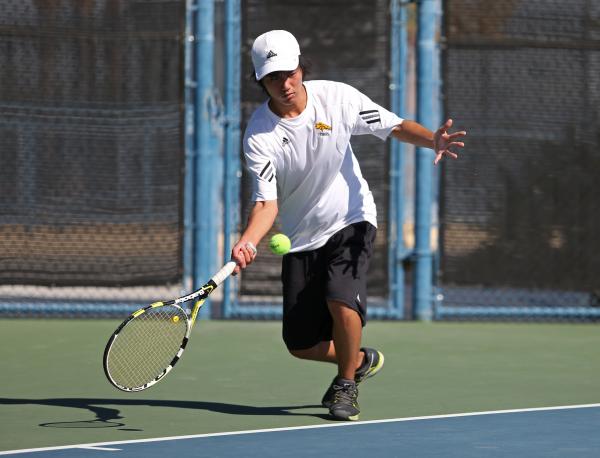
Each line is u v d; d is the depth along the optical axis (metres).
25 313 29.77
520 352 25.16
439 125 29.16
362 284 17.45
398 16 29.02
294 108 17.06
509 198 29.25
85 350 24.94
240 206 29.02
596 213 29.33
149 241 28.94
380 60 28.92
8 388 20.59
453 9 29.00
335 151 17.20
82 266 28.80
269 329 28.16
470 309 29.78
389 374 22.14
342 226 17.55
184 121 28.83
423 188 29.56
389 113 17.50
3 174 28.56
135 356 17.55
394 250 29.77
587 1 29.19
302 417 17.83
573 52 29.19
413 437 16.22
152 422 17.45
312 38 28.84
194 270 29.28
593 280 29.38
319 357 18.23
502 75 29.09
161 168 28.88
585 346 26.14
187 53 28.94
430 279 29.73
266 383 21.11
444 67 29.02
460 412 18.30
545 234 29.30
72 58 28.52
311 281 17.72
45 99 28.52
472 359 24.09
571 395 19.98
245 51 28.94
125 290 30.89
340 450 15.31
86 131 28.66
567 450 15.34
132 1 28.58
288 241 16.73
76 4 28.47
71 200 28.70
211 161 29.19
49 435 16.45
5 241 28.61
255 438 16.16
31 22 28.39
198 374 22.05
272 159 17.14
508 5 29.05
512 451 15.27
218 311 31.11
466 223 29.33
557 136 29.25
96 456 14.98
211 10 28.97
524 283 29.36
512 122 29.16
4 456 15.00
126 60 28.66
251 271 29.28
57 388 20.59
